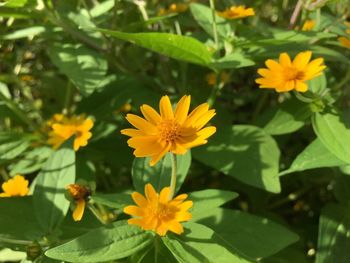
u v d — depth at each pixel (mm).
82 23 164
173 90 177
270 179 128
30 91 210
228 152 135
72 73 150
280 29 163
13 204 122
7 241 113
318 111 130
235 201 168
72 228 123
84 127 144
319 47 144
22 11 153
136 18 192
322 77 139
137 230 99
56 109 200
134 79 175
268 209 167
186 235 99
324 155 122
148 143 99
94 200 109
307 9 146
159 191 115
